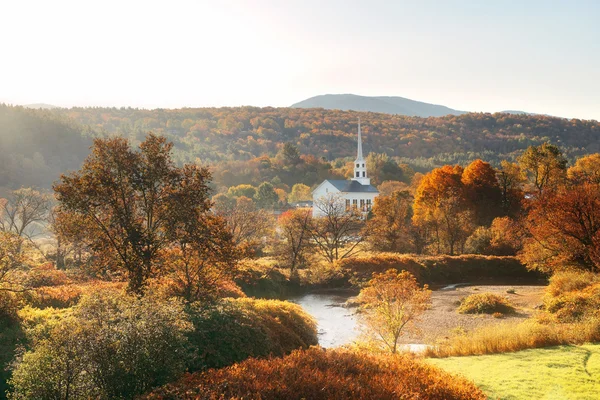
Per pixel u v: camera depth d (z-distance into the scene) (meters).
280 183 177.88
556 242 41.69
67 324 13.18
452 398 12.78
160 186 28.39
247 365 13.93
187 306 21.58
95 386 12.49
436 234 78.12
